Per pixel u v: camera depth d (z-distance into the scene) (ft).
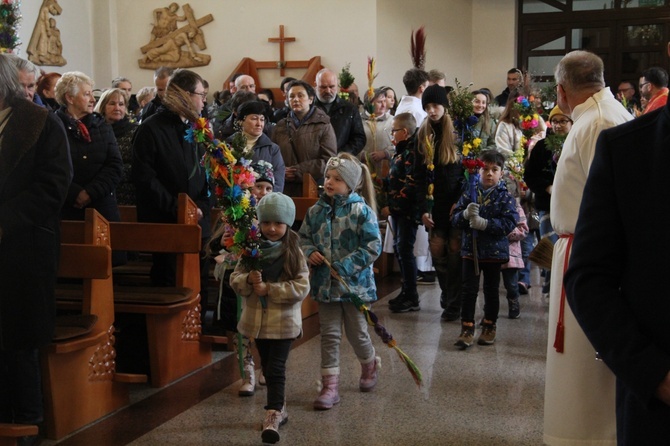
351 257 13.73
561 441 10.28
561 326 10.25
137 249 15.44
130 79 39.24
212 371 16.02
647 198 5.55
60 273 13.05
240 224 12.30
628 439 5.63
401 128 21.02
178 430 12.69
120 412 13.56
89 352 12.95
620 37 42.57
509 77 34.53
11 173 11.34
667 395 5.12
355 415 13.38
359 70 37.29
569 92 10.75
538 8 43.52
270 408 12.30
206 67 38.81
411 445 12.07
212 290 21.27
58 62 36.06
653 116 5.77
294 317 12.57
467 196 17.72
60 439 12.31
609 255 5.67
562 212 10.44
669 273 5.40
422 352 17.22
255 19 38.11
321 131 21.39
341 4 37.35
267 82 38.22
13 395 11.80
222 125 21.31
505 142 24.32
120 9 39.11
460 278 19.84
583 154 10.21
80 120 16.93
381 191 24.04
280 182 17.90
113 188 17.03
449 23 43.01
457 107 19.20
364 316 14.19
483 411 13.55
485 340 17.76
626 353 5.27
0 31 18.90
